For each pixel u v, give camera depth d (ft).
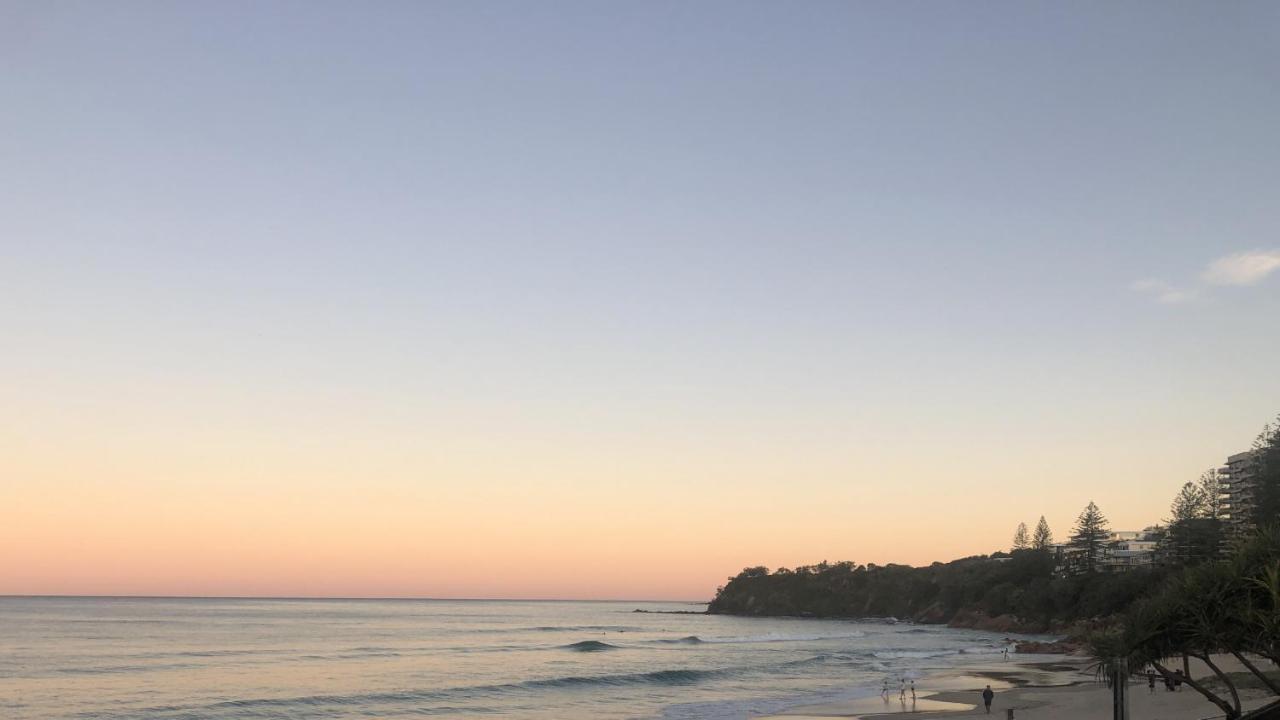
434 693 231.91
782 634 575.79
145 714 191.52
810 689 243.81
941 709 190.39
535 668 312.29
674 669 304.71
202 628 552.41
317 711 199.31
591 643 432.25
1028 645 397.80
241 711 197.77
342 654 366.84
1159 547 485.56
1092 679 248.73
